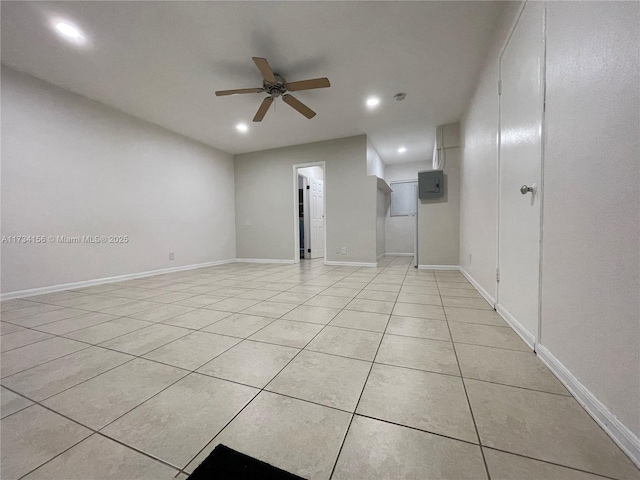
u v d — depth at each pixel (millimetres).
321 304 2385
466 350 1442
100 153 3502
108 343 1604
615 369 824
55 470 743
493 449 792
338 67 2773
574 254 1061
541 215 1347
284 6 2014
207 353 1458
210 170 5305
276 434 868
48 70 2775
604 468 723
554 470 719
